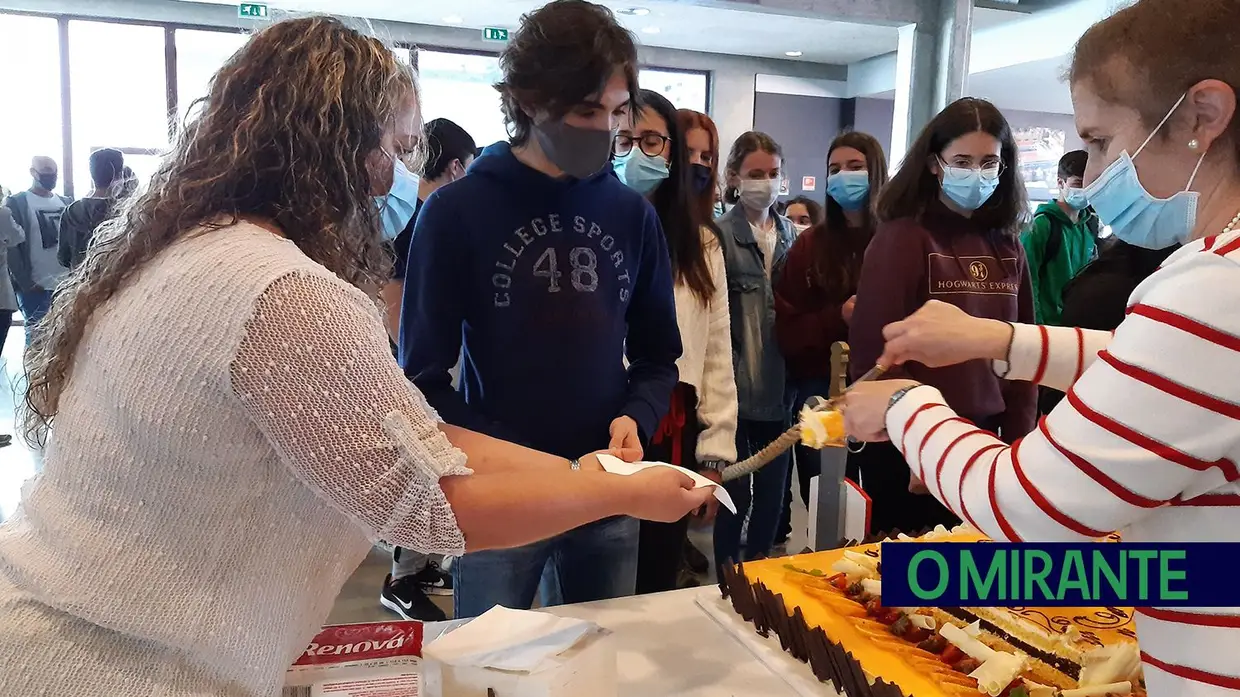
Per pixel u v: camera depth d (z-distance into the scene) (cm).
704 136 217
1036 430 69
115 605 70
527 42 129
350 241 83
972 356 100
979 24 550
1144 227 78
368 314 76
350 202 81
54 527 73
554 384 139
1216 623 67
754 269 248
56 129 630
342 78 79
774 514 249
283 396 69
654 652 118
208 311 69
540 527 82
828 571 133
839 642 108
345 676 85
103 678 70
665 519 95
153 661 72
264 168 77
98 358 73
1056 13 502
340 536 77
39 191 543
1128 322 66
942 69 429
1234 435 61
